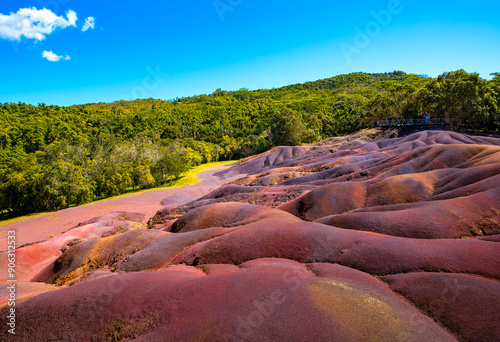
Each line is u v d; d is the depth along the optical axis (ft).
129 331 23.91
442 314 23.54
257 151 311.06
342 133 310.24
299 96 627.87
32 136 270.26
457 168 72.64
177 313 24.13
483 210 44.04
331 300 24.07
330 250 37.68
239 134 388.98
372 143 182.50
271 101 628.28
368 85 564.71
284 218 50.96
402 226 44.60
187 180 208.23
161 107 553.64
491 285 25.00
